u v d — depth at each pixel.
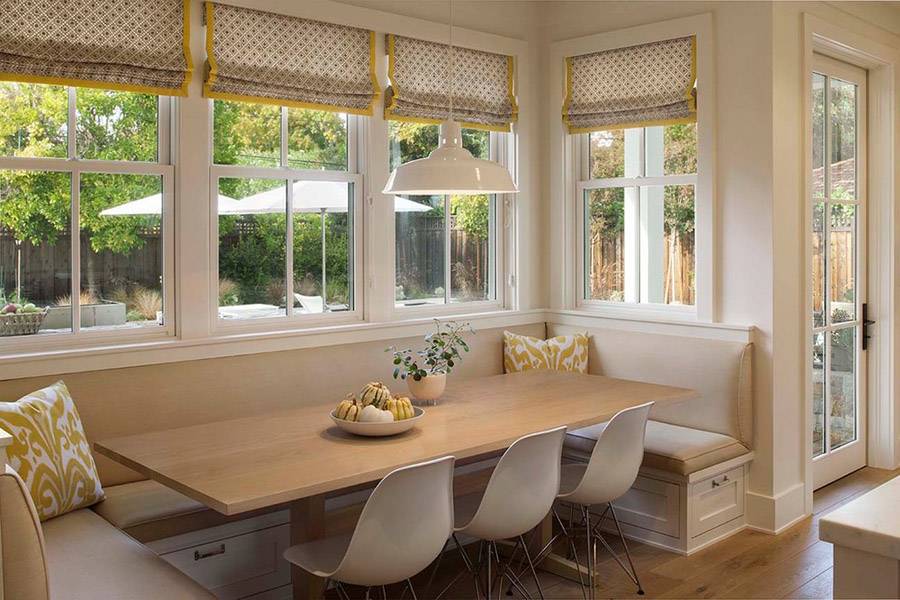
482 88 4.57
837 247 4.73
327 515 3.25
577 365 4.53
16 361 2.99
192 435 2.86
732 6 4.04
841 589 1.00
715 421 4.07
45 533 2.61
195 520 2.98
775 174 3.94
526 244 4.82
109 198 3.34
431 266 4.50
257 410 3.66
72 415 2.91
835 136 4.68
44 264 3.20
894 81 4.85
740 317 4.07
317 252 4.00
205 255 3.55
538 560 3.53
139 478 3.30
